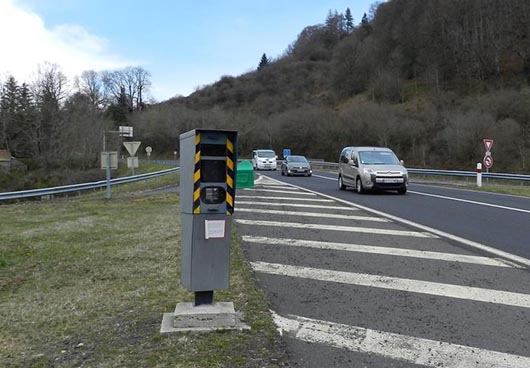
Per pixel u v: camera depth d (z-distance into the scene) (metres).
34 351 3.93
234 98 116.38
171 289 5.48
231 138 4.22
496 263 6.51
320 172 41.25
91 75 84.50
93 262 7.14
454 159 55.31
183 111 96.62
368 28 112.50
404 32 93.38
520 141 48.22
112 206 15.16
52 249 8.27
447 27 83.12
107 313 4.80
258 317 4.43
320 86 113.69
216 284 4.29
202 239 4.23
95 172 51.59
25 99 62.66
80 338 4.16
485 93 70.50
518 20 72.50
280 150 83.44
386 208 12.76
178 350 3.72
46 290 5.90
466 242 7.98
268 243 7.96
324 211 12.08
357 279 5.79
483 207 13.06
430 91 81.56
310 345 3.87
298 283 5.64
